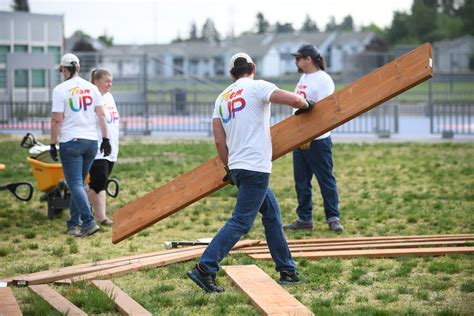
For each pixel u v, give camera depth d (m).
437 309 8.64
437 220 14.30
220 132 9.46
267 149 9.27
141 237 13.27
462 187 18.16
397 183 19.03
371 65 55.78
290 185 19.33
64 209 15.49
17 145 28.44
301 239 12.80
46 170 14.66
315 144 13.38
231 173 9.32
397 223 14.23
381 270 10.51
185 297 9.34
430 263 10.77
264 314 8.47
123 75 56.97
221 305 8.92
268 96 9.17
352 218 14.73
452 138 31.91
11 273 10.74
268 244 9.83
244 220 9.28
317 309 8.62
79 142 13.14
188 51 109.56
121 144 29.78
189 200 9.98
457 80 64.06
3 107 37.69
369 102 9.28
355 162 23.61
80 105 13.15
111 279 10.22
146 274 10.45
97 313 8.81
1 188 15.01
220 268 10.42
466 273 10.27
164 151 27.23
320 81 13.09
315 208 15.87
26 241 12.99
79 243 12.82
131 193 17.95
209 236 13.34
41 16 45.34
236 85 9.36
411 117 47.47
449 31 114.81
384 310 8.54
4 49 43.28
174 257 11.05
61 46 46.62
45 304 8.86
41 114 37.44
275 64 99.19
